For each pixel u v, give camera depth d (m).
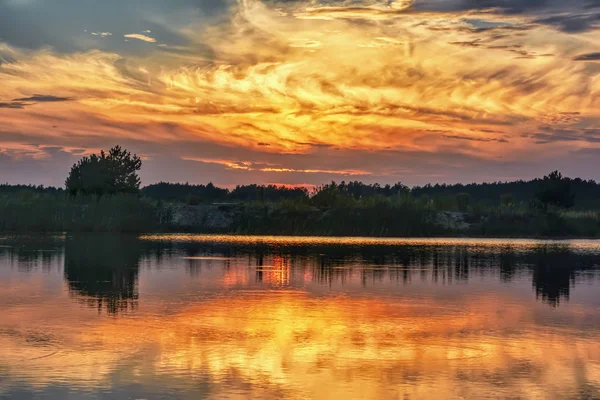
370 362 15.30
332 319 20.16
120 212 68.62
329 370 14.62
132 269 31.86
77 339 17.00
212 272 31.27
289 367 14.82
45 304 21.94
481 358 15.73
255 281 28.41
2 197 71.62
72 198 73.00
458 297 24.61
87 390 12.96
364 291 25.92
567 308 22.36
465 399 12.80
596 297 24.77
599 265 36.75
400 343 17.16
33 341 16.73
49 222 66.38
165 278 28.84
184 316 20.25
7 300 22.64
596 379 14.12
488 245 53.34
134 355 15.54
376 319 20.23
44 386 13.18
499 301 23.75
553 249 49.38
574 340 17.59
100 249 42.94
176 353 15.79
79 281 27.39
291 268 33.47
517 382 13.87
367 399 12.72
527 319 20.41
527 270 33.75
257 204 74.25
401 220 71.12
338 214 71.69
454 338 17.73
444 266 35.19
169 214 70.62
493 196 146.88
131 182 77.31
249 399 12.60
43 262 34.16
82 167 76.38
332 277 30.06
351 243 53.78
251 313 20.94
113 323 19.03
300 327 18.94
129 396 12.63
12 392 12.80
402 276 30.64
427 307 22.41
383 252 44.16
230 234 66.88
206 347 16.44
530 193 147.25
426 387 13.48
